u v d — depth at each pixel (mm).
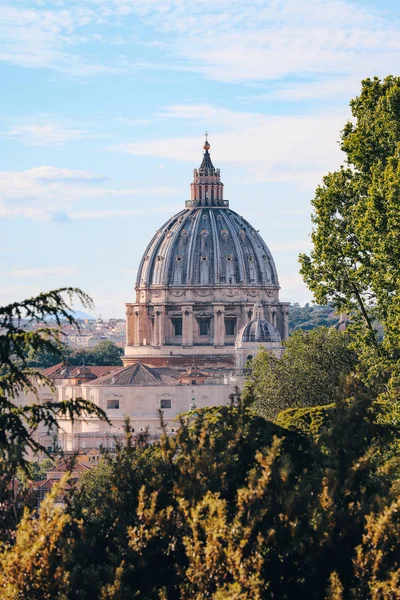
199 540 154250
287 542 154250
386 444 187250
